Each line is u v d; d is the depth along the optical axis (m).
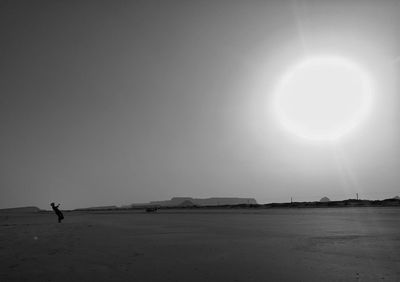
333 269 12.46
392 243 18.72
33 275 12.16
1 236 26.03
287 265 13.33
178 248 18.41
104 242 21.50
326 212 63.16
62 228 34.53
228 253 16.42
